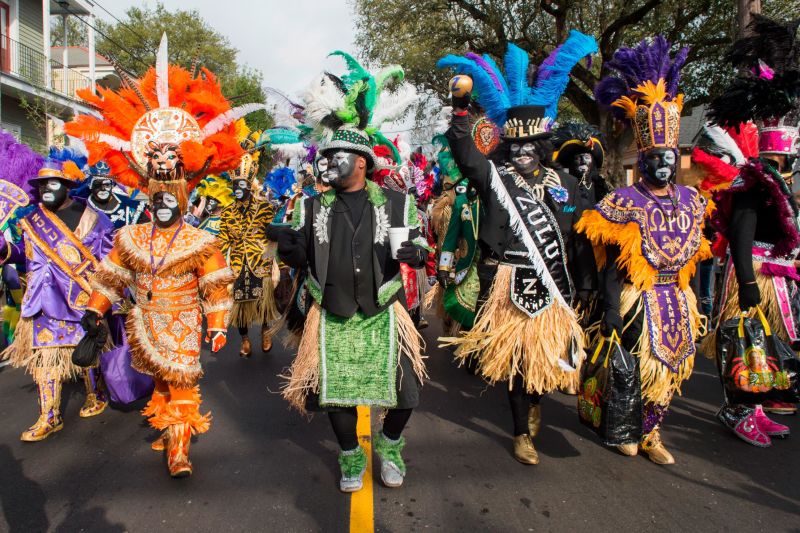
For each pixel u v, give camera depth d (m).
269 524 2.99
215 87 4.12
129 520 3.03
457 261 4.80
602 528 2.95
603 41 19.06
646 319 3.56
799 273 4.72
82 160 5.74
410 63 20.22
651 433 3.70
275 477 3.51
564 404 4.84
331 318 3.22
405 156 8.53
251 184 6.30
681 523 3.00
